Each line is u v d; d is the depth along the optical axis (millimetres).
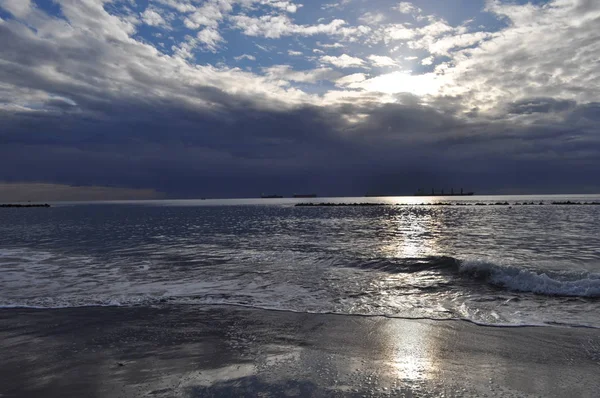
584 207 87188
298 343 6988
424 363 5996
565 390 5062
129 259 17484
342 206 114812
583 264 15336
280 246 22047
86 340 7262
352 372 5668
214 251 19953
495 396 4902
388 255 17719
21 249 21656
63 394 5113
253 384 5281
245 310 9258
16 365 6137
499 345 6754
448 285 11695
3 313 9164
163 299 10375
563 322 8023
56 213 85125
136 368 5930
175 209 104188
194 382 5387
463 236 27312
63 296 10789
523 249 20156
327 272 13992
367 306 9516
